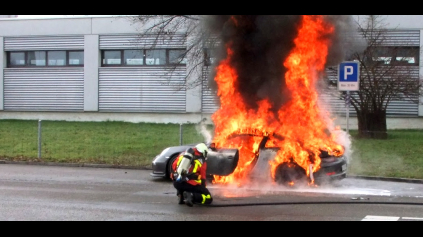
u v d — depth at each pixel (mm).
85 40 30031
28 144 19531
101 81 30000
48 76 30906
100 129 25219
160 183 12016
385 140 19484
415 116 25562
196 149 9070
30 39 30969
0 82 31656
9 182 12062
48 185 11617
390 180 12680
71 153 17344
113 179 12703
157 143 19656
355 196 10133
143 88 29312
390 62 20688
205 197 8938
